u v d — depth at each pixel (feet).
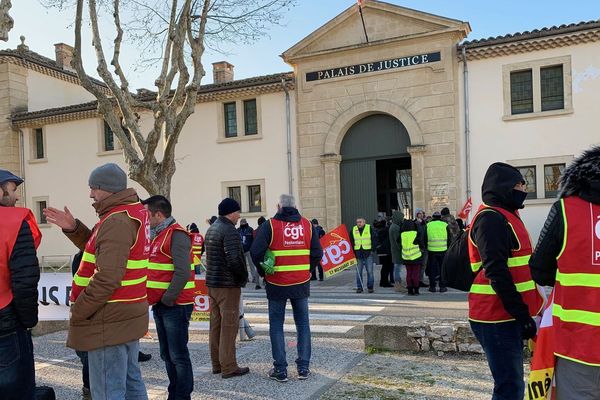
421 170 57.67
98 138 75.20
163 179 36.83
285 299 17.43
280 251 17.16
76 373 19.70
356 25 60.90
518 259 10.68
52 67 86.07
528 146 53.88
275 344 17.33
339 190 63.16
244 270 17.56
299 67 63.62
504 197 10.78
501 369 10.61
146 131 71.51
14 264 10.30
